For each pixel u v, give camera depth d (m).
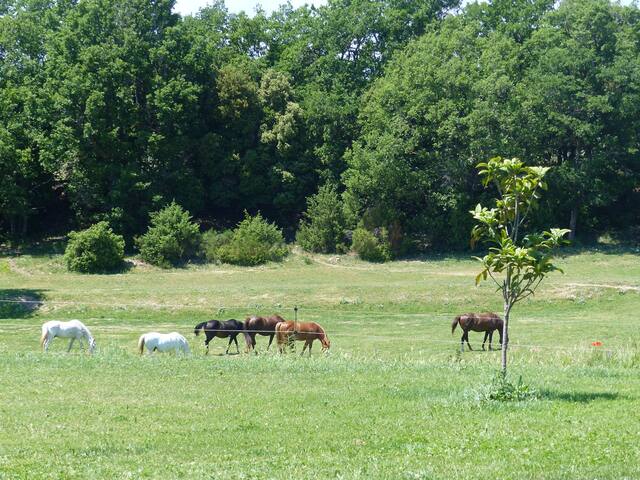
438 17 92.31
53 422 15.94
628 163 76.19
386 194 74.06
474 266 66.62
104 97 71.44
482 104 70.44
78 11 77.19
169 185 75.00
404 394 18.67
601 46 74.56
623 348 28.81
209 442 14.28
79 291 51.94
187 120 76.38
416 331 41.19
